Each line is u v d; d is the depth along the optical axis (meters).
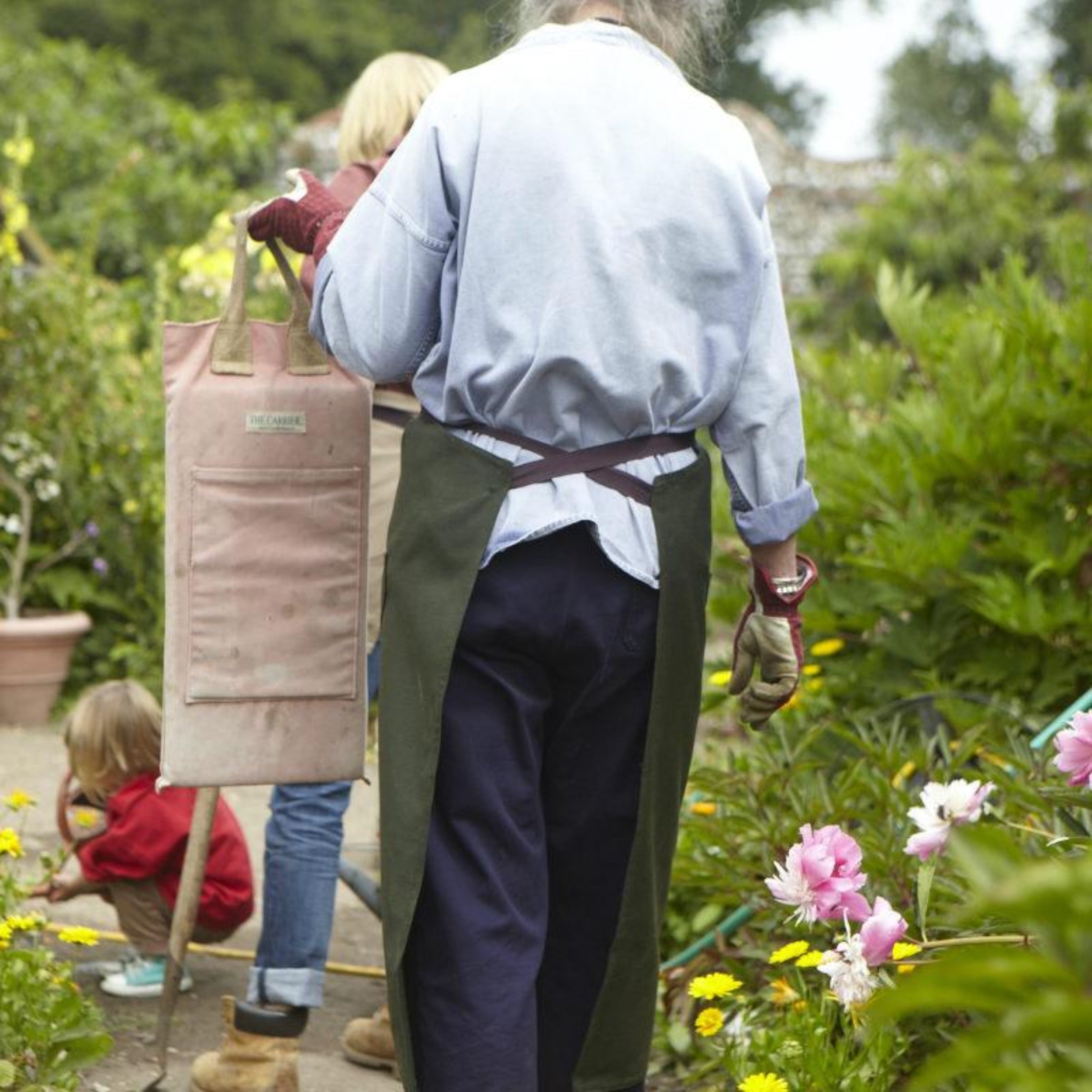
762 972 3.89
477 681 2.70
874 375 5.70
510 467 2.66
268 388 3.17
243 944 4.73
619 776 2.79
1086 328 4.80
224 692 3.18
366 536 3.24
